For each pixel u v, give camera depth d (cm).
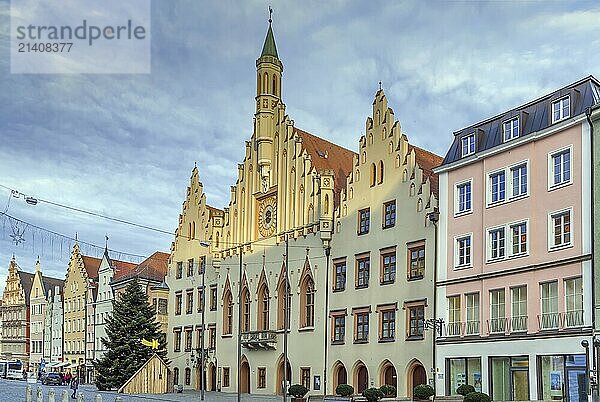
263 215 7212
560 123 4488
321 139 7344
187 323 8219
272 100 7250
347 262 6203
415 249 5594
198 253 8188
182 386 7831
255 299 7112
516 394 4603
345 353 6081
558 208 4478
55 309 12281
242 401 5819
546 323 4447
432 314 5344
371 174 6103
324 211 6431
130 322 7844
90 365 10900
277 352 6788
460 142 5319
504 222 4841
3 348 13812
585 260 4244
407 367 5503
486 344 4838
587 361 4131
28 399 3981
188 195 8500
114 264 10806
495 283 4847
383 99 6072
